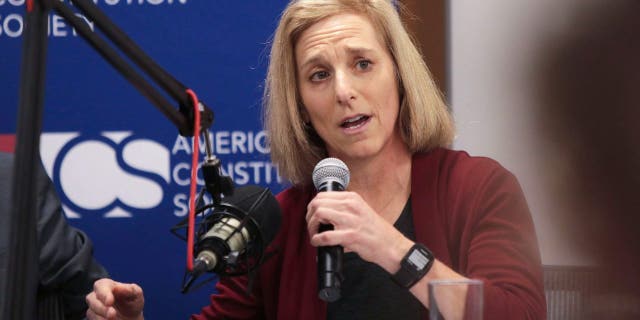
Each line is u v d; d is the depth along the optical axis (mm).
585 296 857
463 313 1790
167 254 4883
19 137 1603
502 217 3076
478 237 3061
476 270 2945
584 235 703
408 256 2570
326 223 2521
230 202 2314
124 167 4875
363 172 3250
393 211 3266
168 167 4863
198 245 2150
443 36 4613
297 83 3244
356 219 2504
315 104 3111
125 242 4887
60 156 4875
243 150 4848
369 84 3049
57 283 3340
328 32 3066
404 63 3162
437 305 1802
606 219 686
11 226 1614
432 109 3232
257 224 2242
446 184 3258
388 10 3154
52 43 4844
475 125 4520
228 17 4812
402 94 3244
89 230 4891
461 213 3166
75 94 4863
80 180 4887
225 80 4832
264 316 3438
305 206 3373
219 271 2174
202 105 2008
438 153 3363
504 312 2668
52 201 3549
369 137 3068
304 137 3299
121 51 1836
